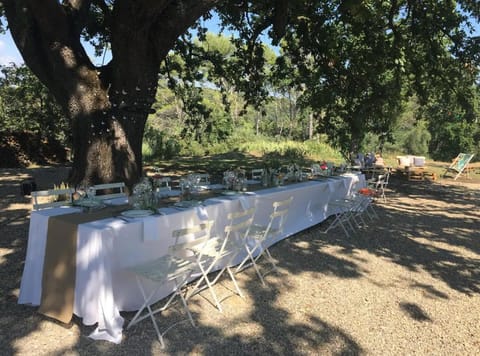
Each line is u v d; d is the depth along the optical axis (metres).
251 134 31.20
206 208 4.02
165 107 40.81
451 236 6.36
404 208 8.78
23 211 7.02
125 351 2.77
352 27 9.86
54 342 2.84
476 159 25.19
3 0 6.36
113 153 6.68
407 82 13.13
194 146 23.95
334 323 3.30
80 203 3.71
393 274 4.50
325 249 5.37
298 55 10.56
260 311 3.46
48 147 18.31
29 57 6.54
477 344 3.05
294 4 7.76
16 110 22.11
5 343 2.80
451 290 4.09
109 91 6.83
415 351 2.93
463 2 9.42
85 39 10.38
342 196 7.43
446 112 14.21
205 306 3.52
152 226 3.31
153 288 3.47
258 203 4.95
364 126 11.27
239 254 4.66
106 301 2.95
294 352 2.85
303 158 20.66
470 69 10.55
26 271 3.35
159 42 6.52
